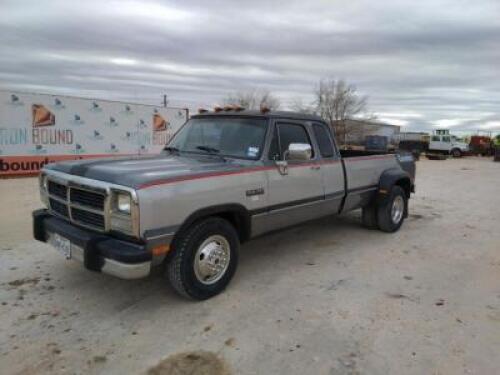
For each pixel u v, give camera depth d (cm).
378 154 748
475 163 3431
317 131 585
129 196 362
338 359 332
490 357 338
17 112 1451
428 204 1070
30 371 311
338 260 576
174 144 569
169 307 419
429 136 5459
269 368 320
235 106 581
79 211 413
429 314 412
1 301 424
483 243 678
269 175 491
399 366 324
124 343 352
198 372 314
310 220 582
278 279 500
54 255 561
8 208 876
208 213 422
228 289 466
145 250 366
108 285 468
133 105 1788
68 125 1590
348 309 421
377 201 713
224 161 493
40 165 1525
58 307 414
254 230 488
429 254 612
